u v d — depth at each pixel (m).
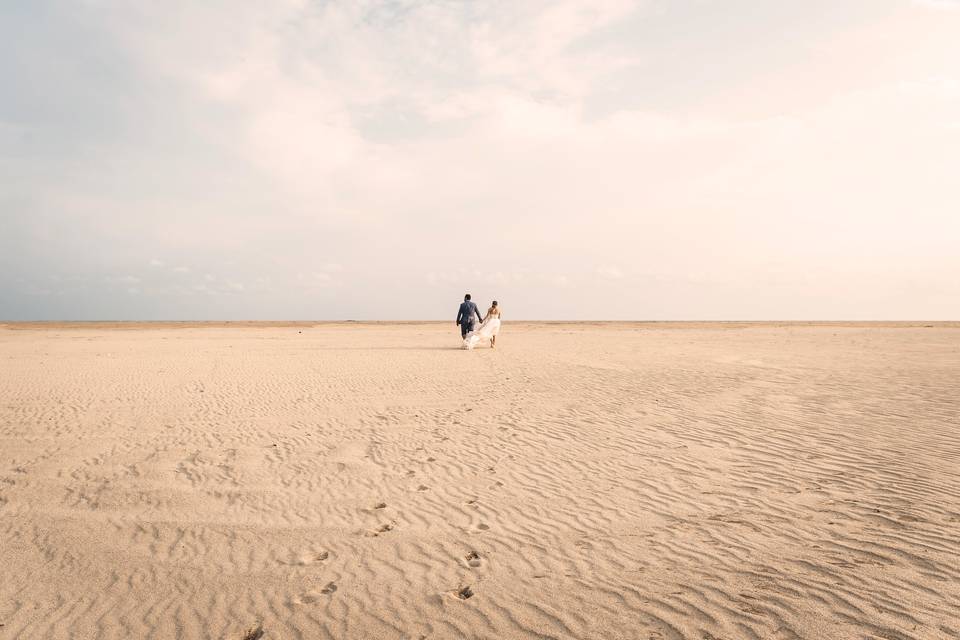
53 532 5.26
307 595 4.02
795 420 8.83
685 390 11.90
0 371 16.86
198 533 5.19
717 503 5.51
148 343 31.94
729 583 3.87
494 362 18.66
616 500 5.72
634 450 7.50
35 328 64.38
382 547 4.79
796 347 25.22
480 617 3.62
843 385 12.13
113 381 14.62
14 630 3.69
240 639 3.52
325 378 14.91
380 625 3.58
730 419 9.05
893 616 3.35
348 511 5.67
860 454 6.90
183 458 7.57
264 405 11.16
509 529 5.09
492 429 8.89
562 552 4.55
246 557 4.68
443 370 16.45
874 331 48.59
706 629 3.32
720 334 43.44
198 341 34.12
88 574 4.45
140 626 3.69
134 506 5.89
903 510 5.05
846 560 4.12
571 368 16.44
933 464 6.38
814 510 5.18
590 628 3.41
